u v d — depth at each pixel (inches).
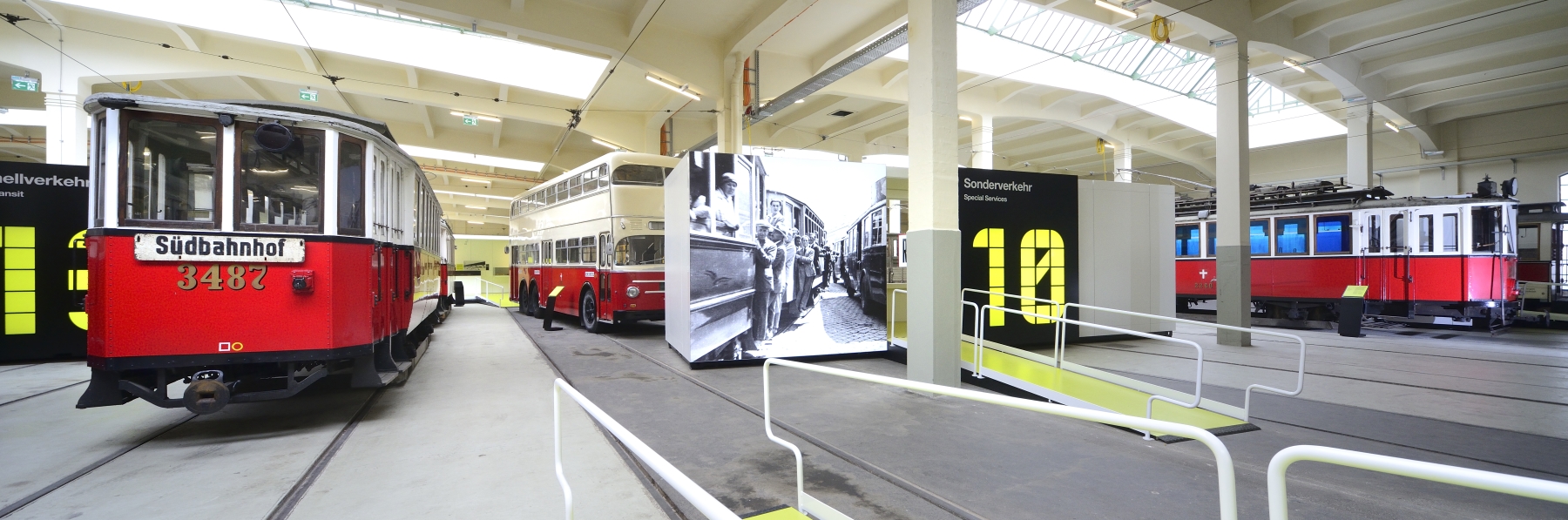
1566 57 685.3
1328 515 160.1
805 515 155.9
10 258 424.8
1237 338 505.0
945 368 313.1
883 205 424.8
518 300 911.7
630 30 649.0
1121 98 889.5
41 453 212.4
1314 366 392.2
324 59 785.6
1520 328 638.5
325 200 240.2
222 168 225.6
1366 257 631.2
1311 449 61.7
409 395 308.5
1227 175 535.5
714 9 641.0
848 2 621.6
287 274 231.3
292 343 231.3
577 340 549.3
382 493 175.2
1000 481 182.5
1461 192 994.7
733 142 722.8
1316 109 879.7
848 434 232.8
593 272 613.0
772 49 750.5
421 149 1132.5
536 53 791.7
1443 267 587.8
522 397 304.3
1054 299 473.4
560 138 1069.1
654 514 160.2
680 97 882.8
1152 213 513.0
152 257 214.2
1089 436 229.1
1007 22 698.2
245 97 917.2
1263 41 577.3
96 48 708.0
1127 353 450.3
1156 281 513.7
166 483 183.0
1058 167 1493.6
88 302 214.4
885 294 423.8
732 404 285.6
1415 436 233.3
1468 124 976.3
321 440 228.8
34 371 387.9
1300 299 679.7
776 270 403.2
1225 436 231.0
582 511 161.6
